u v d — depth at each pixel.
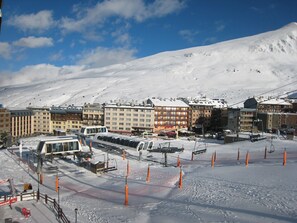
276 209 34.22
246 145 96.19
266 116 158.12
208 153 85.06
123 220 33.16
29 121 168.12
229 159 72.19
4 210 32.31
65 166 64.38
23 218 30.19
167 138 136.88
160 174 57.41
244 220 31.89
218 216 33.41
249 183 45.44
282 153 74.81
